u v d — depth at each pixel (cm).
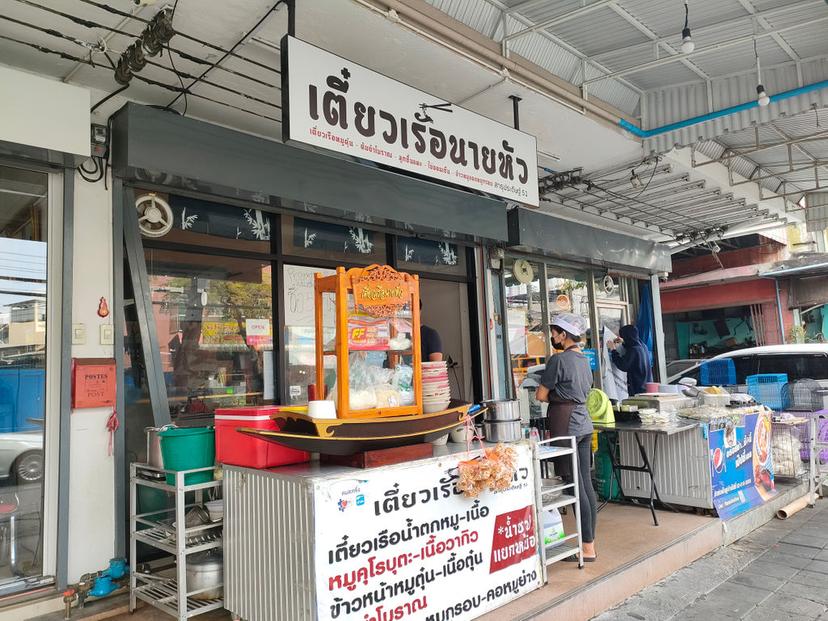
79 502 354
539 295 756
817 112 602
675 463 507
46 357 358
